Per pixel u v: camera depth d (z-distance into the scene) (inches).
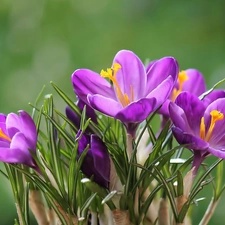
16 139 39.8
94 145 39.9
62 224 40.6
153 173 40.3
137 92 41.1
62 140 42.5
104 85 41.0
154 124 64.1
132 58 41.2
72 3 98.1
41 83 93.0
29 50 95.3
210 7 92.2
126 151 40.3
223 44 91.1
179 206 40.4
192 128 40.5
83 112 40.3
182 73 42.5
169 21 94.0
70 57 96.3
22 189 41.3
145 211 40.6
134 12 96.0
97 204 40.9
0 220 74.9
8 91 91.3
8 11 96.5
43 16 97.2
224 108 40.5
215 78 87.7
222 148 40.5
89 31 97.6
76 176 39.9
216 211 70.5
